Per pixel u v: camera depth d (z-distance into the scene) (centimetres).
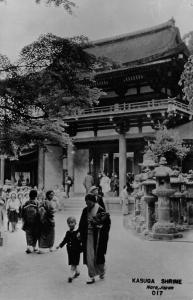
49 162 3988
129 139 3628
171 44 3794
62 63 1170
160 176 1379
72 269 838
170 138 2777
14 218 1762
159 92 3478
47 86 1163
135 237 1469
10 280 838
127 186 2762
